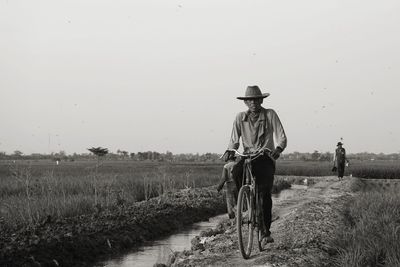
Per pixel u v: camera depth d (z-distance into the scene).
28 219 12.69
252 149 8.08
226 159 8.28
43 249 10.05
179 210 17.20
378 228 9.57
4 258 9.11
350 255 7.68
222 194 22.73
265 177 7.95
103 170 43.12
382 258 7.75
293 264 7.46
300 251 8.32
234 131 8.23
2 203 14.92
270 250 8.55
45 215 13.32
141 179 27.42
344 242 8.78
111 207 16.31
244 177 8.13
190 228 15.66
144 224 14.01
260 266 7.39
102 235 11.98
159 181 25.77
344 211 13.45
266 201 8.09
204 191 23.36
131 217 14.41
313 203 15.18
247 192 8.06
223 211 19.94
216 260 7.97
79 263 10.39
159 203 18.05
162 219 15.26
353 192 22.12
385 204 13.45
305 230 10.28
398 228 9.27
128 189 21.73
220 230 12.73
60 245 10.50
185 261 8.39
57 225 12.42
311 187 28.12
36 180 21.47
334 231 10.00
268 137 8.10
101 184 21.56
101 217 14.09
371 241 8.40
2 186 21.00
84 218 13.86
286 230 10.46
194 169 51.78
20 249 9.64
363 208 13.14
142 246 12.41
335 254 8.59
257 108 7.98
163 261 10.53
